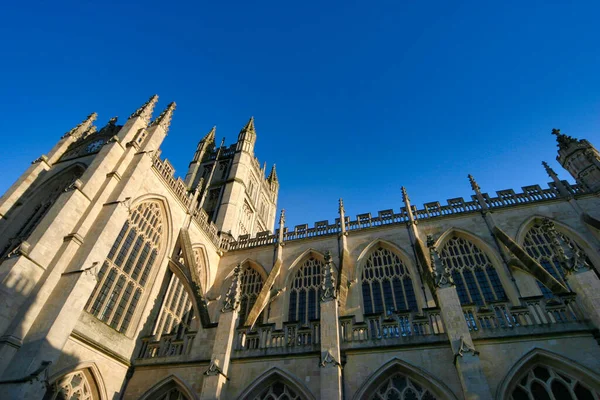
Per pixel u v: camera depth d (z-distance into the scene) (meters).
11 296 22.31
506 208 39.19
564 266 24.17
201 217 45.91
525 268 31.03
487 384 19.67
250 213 69.12
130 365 29.23
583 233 34.44
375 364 23.66
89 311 27.09
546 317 23.41
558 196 38.75
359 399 22.31
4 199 36.78
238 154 71.62
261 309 34.66
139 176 34.44
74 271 25.30
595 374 20.02
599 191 36.91
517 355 21.92
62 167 41.62
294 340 26.55
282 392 24.78
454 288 24.58
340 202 47.72
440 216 40.97
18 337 21.73
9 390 19.86
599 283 22.12
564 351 21.30
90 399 25.67
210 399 23.38
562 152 43.25
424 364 22.81
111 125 44.34
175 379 27.19
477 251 37.09
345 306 33.88
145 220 35.38
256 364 25.86
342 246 41.69
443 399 21.56
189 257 36.94
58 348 22.61
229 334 26.94
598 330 21.28
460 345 21.56
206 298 41.81
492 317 24.30
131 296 31.89
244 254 46.62
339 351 24.16
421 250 36.09
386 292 36.34
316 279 40.75
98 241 27.47
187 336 29.88
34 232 25.66
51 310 23.41
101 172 32.03
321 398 21.69
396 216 43.66
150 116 42.47
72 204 28.08
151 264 35.41
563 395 20.59
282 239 46.25
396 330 25.69
